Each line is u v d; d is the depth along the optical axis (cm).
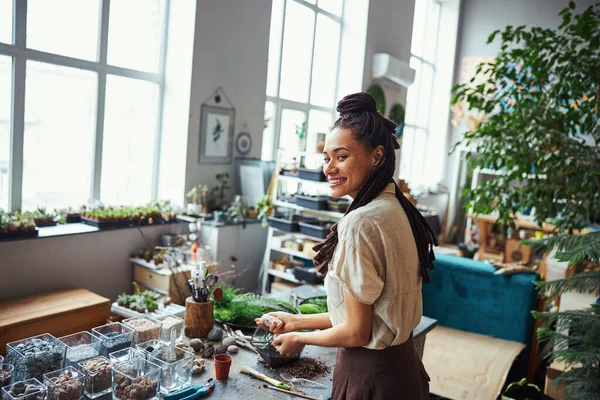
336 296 133
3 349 274
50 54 371
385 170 131
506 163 329
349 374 137
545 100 335
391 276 125
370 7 630
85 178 414
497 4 893
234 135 503
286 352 139
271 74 560
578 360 232
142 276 397
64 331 301
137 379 155
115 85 424
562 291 258
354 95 133
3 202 363
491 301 364
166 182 470
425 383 148
